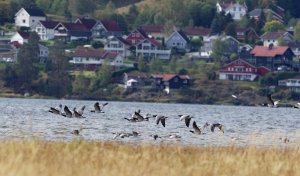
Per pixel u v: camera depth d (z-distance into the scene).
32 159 36.97
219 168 38.31
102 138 68.00
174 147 48.59
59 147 42.56
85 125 89.94
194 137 71.69
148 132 79.69
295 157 44.25
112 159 38.28
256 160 40.47
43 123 89.81
